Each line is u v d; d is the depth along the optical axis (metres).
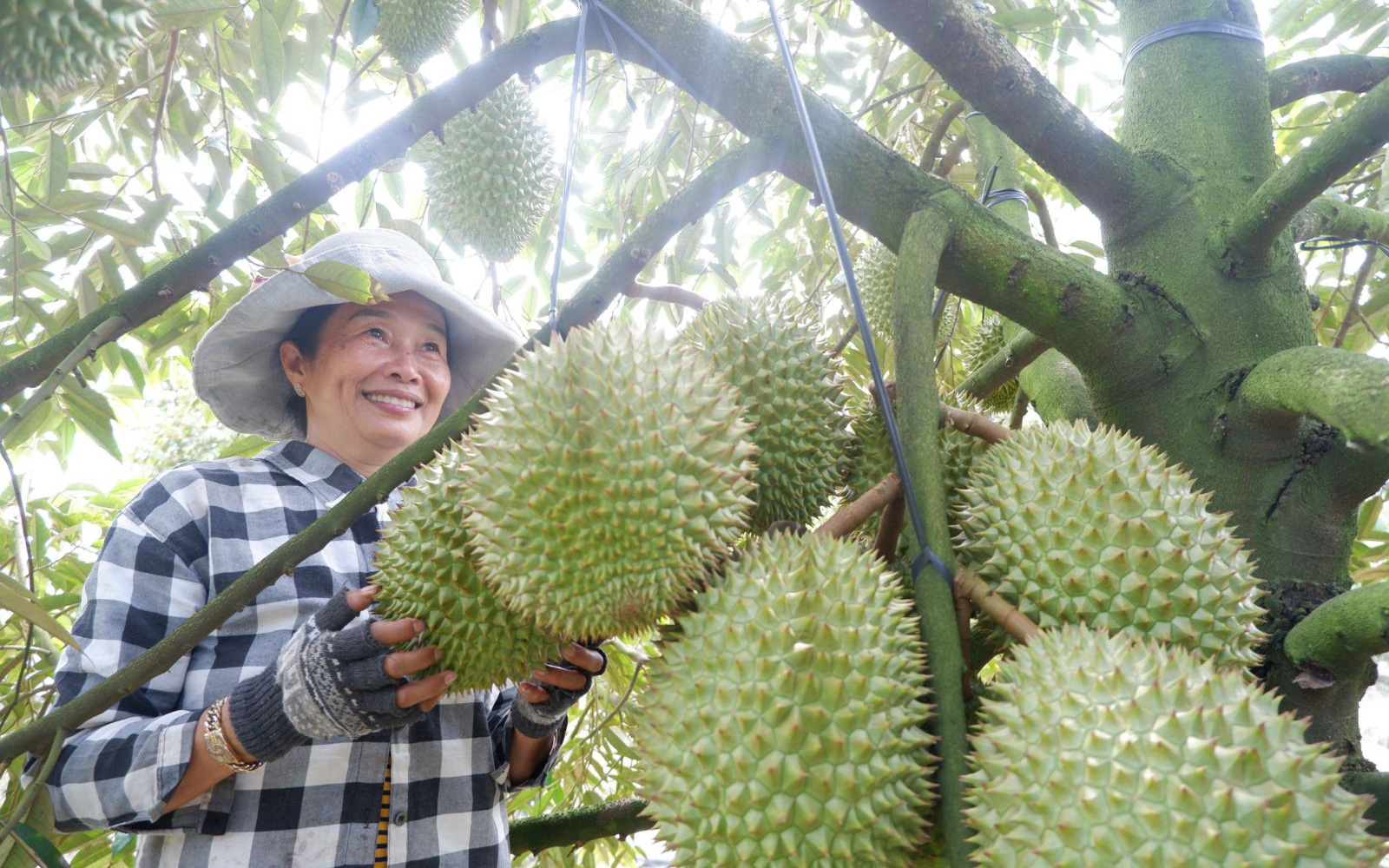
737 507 1.07
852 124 1.39
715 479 1.06
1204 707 0.84
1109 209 1.50
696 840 0.93
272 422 2.58
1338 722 1.23
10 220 2.49
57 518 3.13
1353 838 0.80
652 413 1.04
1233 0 1.56
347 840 1.87
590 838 2.15
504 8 3.04
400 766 1.94
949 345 3.31
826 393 1.35
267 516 2.04
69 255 2.71
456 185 2.73
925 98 3.36
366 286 1.39
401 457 1.26
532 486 1.04
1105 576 1.04
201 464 2.09
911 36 1.37
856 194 1.39
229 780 1.83
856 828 0.90
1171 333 1.40
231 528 1.99
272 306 2.20
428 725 2.00
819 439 1.32
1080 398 1.85
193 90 3.14
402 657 1.31
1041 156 1.48
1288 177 1.27
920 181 1.37
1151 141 1.54
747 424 1.13
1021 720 0.89
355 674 1.36
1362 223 1.62
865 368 3.31
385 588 1.34
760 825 0.89
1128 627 1.04
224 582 1.94
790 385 1.30
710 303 1.41
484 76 1.46
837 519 1.10
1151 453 1.17
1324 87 1.70
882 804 0.90
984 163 2.40
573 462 1.02
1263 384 1.25
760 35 3.42
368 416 2.27
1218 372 1.37
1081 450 1.13
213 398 2.46
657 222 1.32
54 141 2.67
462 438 1.29
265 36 2.77
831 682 0.92
